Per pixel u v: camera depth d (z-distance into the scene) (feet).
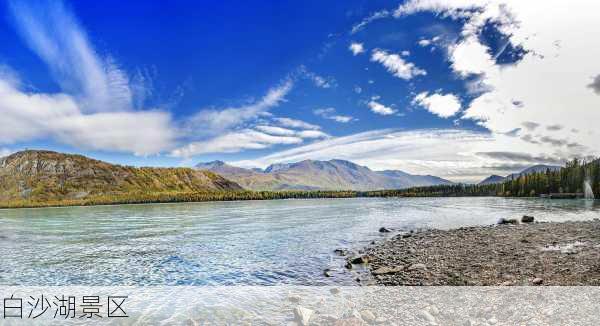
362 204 476.13
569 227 138.31
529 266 70.85
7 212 535.60
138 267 92.73
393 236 136.36
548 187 596.70
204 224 213.66
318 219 227.61
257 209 391.45
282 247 115.85
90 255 112.98
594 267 66.95
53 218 326.44
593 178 510.58
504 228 143.23
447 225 178.91
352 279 70.38
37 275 86.17
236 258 100.17
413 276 68.54
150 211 424.46
